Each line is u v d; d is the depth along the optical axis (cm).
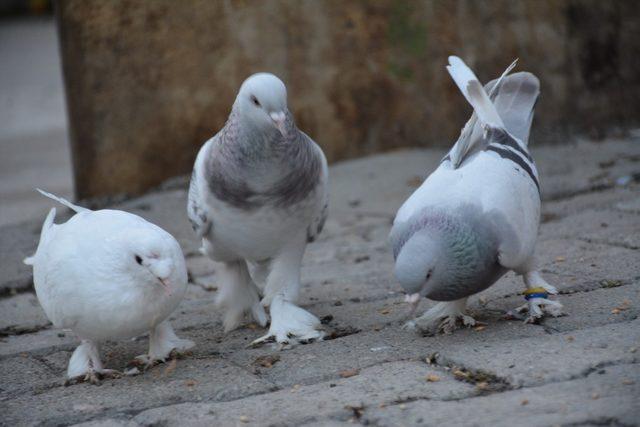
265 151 782
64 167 2072
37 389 773
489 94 862
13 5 5516
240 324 929
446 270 720
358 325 878
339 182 1536
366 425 623
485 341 768
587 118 1742
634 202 1237
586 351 705
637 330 743
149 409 688
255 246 855
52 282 733
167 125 1612
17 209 1669
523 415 603
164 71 1596
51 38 4497
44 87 3225
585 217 1201
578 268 970
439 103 1680
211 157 827
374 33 1644
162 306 736
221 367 779
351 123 1672
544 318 811
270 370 764
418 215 743
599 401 610
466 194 744
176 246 745
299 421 636
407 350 774
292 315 866
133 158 1614
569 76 1720
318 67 1644
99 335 750
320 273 1104
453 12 1653
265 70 1628
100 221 757
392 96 1672
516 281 957
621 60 1748
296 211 833
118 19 1569
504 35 1681
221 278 920
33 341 923
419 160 1605
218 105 1620
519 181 778
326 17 1627
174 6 1576
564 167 1477
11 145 2373
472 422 602
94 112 1598
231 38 1606
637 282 902
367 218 1338
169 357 809
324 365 759
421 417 619
